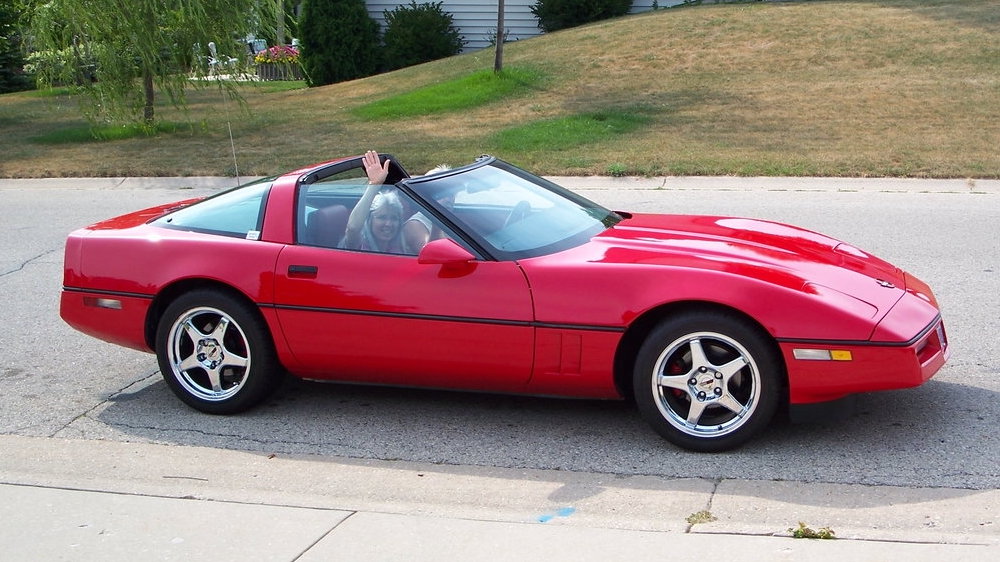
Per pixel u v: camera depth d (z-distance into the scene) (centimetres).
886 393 543
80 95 1886
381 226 525
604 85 2003
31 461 496
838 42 2105
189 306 544
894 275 516
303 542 387
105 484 453
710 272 465
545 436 508
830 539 367
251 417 552
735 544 367
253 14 1833
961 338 631
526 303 485
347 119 1939
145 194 1364
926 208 1064
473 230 513
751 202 1137
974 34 2048
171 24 1784
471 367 501
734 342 458
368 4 2927
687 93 1888
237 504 426
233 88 1888
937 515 397
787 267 484
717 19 2378
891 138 1464
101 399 590
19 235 1101
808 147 1434
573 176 1341
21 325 752
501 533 387
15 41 3058
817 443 480
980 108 1611
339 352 522
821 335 444
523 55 2314
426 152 1527
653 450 483
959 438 478
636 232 548
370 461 486
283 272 525
